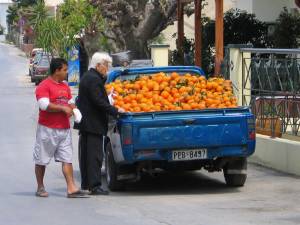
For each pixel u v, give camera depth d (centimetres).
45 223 988
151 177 1420
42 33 3684
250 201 1134
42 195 1194
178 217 1007
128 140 1156
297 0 2219
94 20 3128
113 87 1267
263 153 1484
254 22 2809
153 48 2302
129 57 2477
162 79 1283
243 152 1198
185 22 4119
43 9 4156
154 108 1209
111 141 1229
